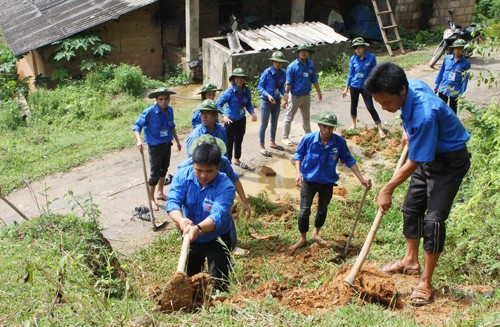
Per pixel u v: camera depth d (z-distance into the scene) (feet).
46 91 47.34
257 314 12.65
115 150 34.96
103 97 46.16
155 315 12.78
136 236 24.06
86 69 52.13
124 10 52.24
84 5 56.95
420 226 15.76
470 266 16.75
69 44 49.73
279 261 20.24
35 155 35.09
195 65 52.42
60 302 13.43
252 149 33.60
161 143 25.57
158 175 26.08
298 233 23.18
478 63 48.70
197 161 13.70
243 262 20.07
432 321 13.16
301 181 20.86
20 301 13.53
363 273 14.75
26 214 27.22
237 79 28.53
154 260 21.04
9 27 57.98
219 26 60.18
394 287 14.24
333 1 61.72
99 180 30.48
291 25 52.49
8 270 15.39
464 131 13.75
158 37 56.18
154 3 54.90
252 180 29.63
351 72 33.65
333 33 50.11
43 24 54.85
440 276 16.39
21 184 30.68
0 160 33.99
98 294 13.00
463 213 18.63
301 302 13.83
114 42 54.13
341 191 26.99
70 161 33.30
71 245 16.43
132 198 27.89
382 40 58.23
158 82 51.83
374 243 21.40
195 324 12.29
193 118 25.82
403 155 15.64
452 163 13.73
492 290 15.07
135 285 16.34
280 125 37.52
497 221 17.93
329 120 19.48
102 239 18.10
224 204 14.33
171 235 23.29
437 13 59.82
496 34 23.80
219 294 13.85
